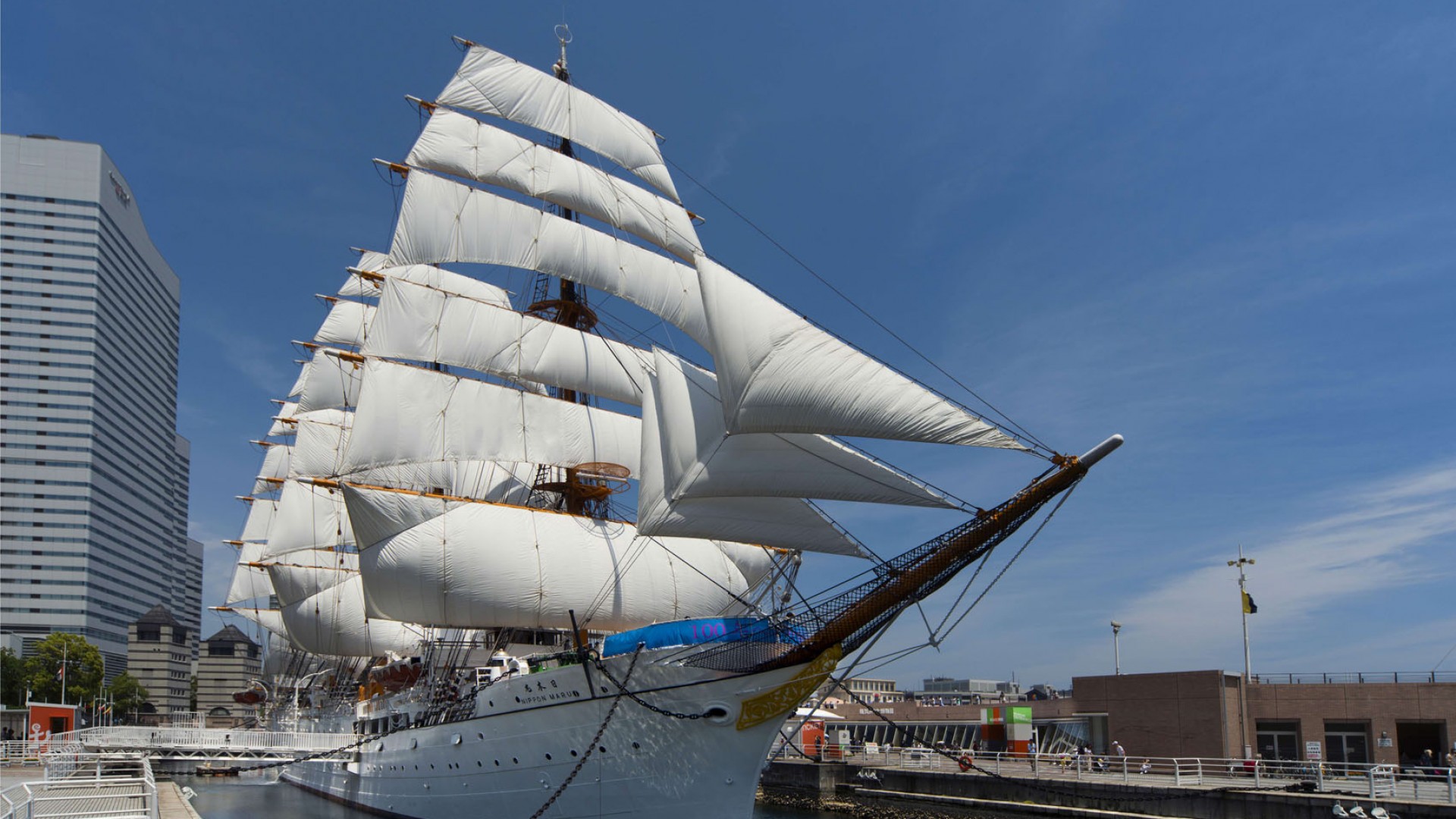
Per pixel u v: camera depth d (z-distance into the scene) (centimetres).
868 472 3011
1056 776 4731
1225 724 4981
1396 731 4872
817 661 2948
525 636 4738
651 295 5581
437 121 5269
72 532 19725
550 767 3291
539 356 5328
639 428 5578
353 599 6378
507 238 5253
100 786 3744
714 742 3016
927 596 2989
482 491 5656
